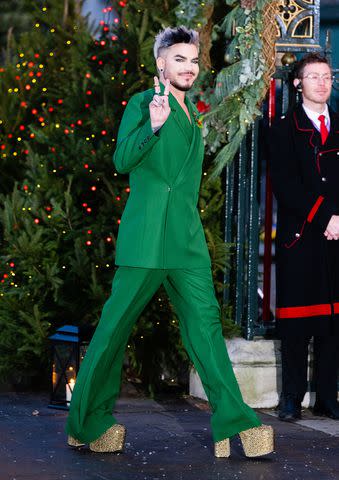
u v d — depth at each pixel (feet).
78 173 57.21
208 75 56.08
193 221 41.37
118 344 41.50
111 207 56.18
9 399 54.90
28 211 58.75
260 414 52.29
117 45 59.93
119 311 41.09
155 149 40.29
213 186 56.49
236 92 53.72
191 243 41.09
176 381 58.44
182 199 40.96
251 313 54.39
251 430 40.86
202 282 41.32
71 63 64.64
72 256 57.57
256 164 54.13
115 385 42.32
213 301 41.57
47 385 58.95
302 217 50.47
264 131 53.88
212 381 40.78
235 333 55.16
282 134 50.83
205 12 55.88
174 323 55.36
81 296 57.16
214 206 56.44
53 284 55.98
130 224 40.96
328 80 50.34
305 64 50.55
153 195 40.70
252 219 54.34
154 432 46.44
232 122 54.24
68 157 58.18
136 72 59.16
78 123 58.70
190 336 41.19
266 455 42.09
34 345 57.36
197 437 45.44
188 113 41.50
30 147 60.54
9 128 66.33
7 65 68.54
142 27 58.23
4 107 66.74
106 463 40.16
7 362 57.77
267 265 55.67
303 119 50.65
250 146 55.06
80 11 72.33
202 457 41.52
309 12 54.95
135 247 40.55
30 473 38.29
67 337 51.21
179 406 53.67
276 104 63.57
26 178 63.36
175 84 40.83
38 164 59.26
